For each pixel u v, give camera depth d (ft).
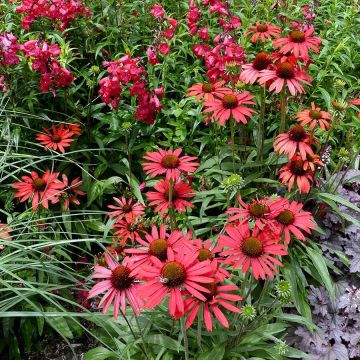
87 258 2.40
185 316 1.46
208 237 2.32
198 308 1.34
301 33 2.17
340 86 2.60
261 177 2.40
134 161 2.63
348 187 2.58
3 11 2.95
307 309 1.99
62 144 2.31
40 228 2.17
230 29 2.67
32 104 2.49
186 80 2.77
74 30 2.94
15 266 1.69
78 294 2.23
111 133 2.57
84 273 2.27
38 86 2.60
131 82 2.69
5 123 2.33
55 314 1.47
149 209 2.39
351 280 2.15
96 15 3.03
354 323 2.01
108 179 2.42
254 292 2.02
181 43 3.11
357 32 3.44
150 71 2.66
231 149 2.44
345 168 2.63
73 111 2.69
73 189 2.32
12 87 2.47
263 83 2.06
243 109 2.04
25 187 2.11
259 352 1.81
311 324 1.78
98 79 2.62
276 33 2.57
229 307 1.34
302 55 2.13
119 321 1.84
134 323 1.82
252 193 2.41
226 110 2.06
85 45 2.93
